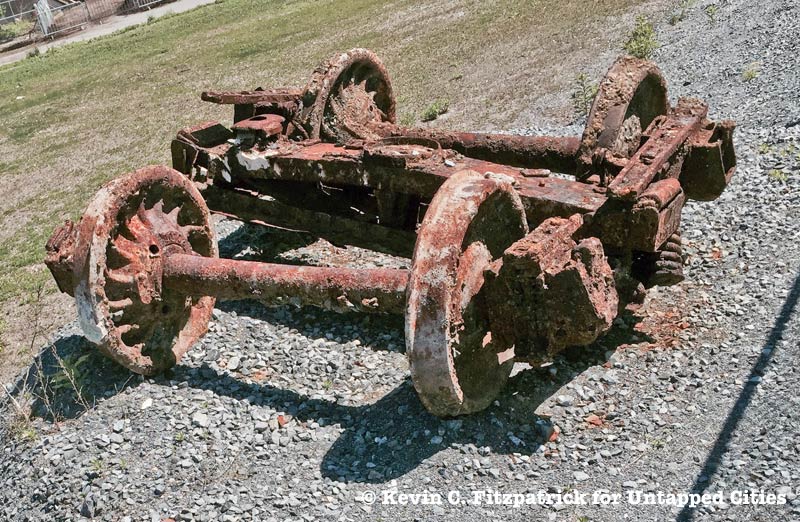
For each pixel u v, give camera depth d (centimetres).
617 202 512
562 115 1176
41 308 877
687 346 554
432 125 1273
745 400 484
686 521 409
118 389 582
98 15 3525
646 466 452
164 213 615
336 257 785
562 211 529
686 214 723
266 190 705
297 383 579
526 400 518
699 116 595
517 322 472
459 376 480
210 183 734
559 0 1922
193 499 473
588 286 439
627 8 1695
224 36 2455
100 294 551
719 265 644
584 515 425
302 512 452
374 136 736
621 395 514
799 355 509
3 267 1010
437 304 445
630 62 600
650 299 620
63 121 1800
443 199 466
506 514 433
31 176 1411
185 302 615
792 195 711
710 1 1565
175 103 1769
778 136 835
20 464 534
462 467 467
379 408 533
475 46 1706
